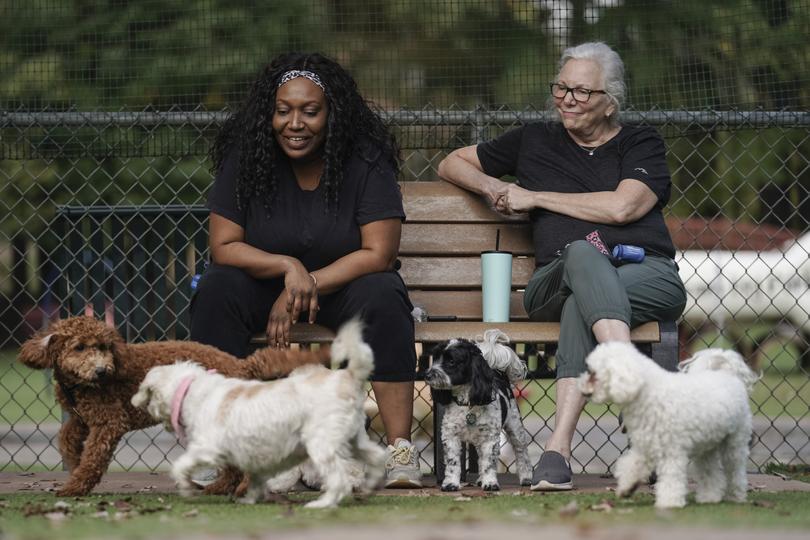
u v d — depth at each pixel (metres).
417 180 11.89
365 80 18.22
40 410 21.69
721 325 24.58
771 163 28.55
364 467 8.46
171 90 17.20
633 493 8.26
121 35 17.61
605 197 9.95
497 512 7.46
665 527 6.63
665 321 9.70
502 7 17.17
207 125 11.44
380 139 9.79
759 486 9.50
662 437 7.69
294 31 19.06
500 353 9.27
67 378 8.58
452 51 17.88
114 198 25.41
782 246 27.09
